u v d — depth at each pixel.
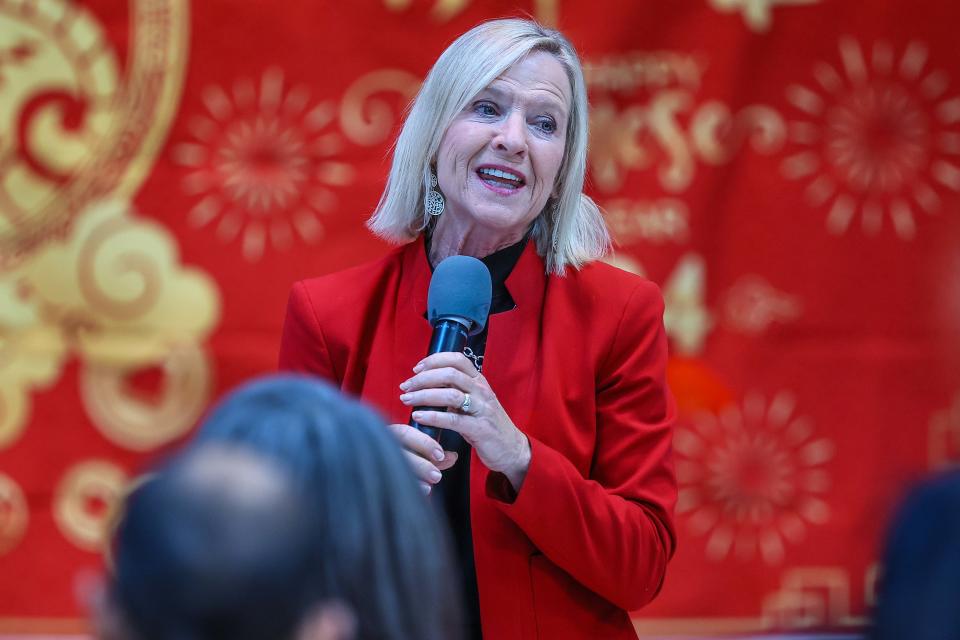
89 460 13.73
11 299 13.72
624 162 13.80
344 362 7.37
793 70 13.77
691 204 13.80
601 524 6.49
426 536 3.89
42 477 13.69
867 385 13.77
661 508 6.89
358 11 13.73
